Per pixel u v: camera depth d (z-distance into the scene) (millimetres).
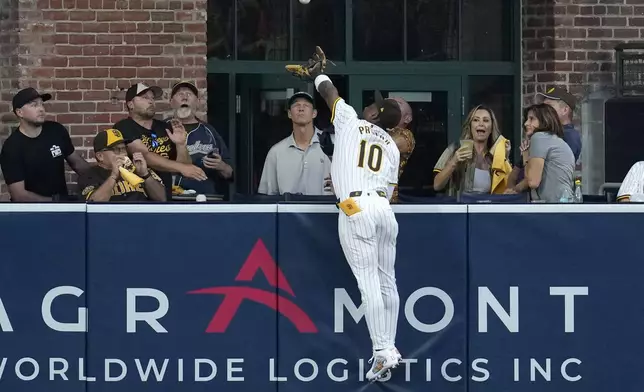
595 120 41688
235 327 29328
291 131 42844
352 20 43000
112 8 39812
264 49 42844
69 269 29141
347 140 28891
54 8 39625
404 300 29422
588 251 29391
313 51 43031
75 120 39812
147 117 35562
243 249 29266
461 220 29391
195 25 40188
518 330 29438
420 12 43281
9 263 29078
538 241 29375
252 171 42875
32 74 39656
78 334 29188
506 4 43031
